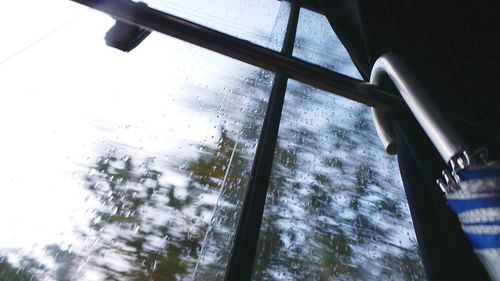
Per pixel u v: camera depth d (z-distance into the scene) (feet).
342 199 3.76
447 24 3.45
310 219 3.39
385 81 2.53
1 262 2.44
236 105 4.79
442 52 3.22
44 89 3.90
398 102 2.52
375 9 3.18
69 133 3.60
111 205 3.09
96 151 3.54
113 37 2.30
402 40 3.13
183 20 2.28
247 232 2.03
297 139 4.44
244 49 2.38
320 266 2.96
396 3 3.31
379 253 3.30
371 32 3.05
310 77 2.48
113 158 3.53
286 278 2.73
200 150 3.90
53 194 3.01
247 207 2.16
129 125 3.98
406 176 2.36
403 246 3.46
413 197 2.23
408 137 2.43
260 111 4.74
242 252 1.94
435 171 2.26
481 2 3.84
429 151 2.36
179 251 2.79
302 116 4.86
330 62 6.01
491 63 3.30
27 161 3.18
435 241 2.00
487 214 0.99
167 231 2.95
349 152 4.50
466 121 2.61
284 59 2.46
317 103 5.17
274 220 3.22
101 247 2.73
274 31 6.51
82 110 3.91
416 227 2.10
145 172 3.48
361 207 3.75
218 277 2.50
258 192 2.25
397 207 3.88
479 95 3.04
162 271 2.62
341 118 5.10
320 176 3.96
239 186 3.45
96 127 3.80
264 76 5.49
